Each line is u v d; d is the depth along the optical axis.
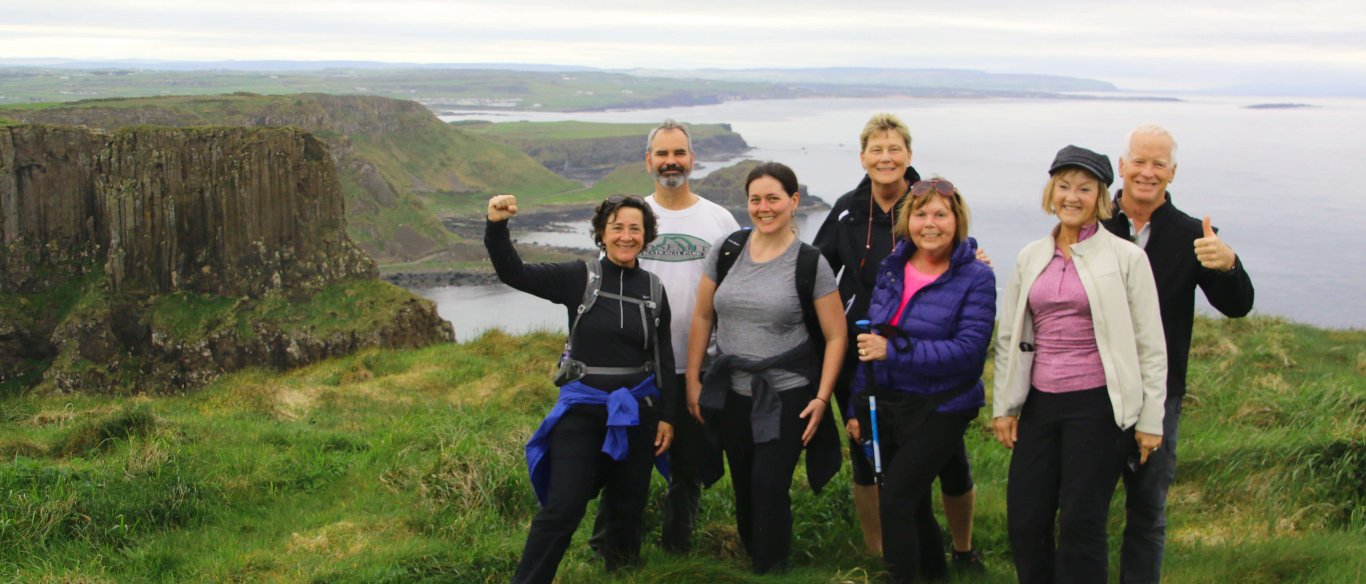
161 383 59.34
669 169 7.10
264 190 62.09
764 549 6.41
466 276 116.25
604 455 6.54
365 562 6.73
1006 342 5.94
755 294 6.43
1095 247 5.69
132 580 6.62
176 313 61.47
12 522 7.26
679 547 7.02
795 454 6.36
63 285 63.62
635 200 6.41
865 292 6.79
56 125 64.69
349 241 64.12
